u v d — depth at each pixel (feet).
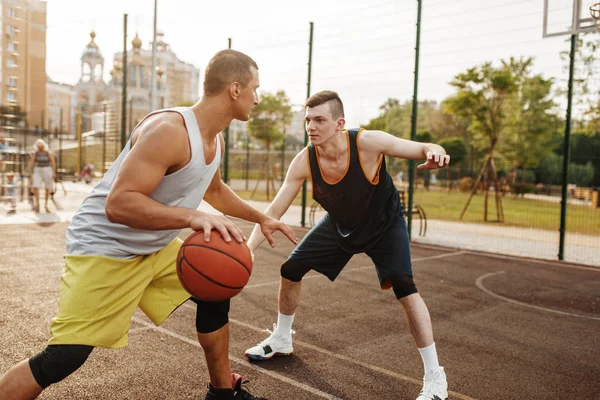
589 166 70.95
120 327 7.48
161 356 11.57
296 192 11.10
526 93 66.80
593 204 70.74
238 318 14.93
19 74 50.47
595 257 30.12
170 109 7.25
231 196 9.21
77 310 7.03
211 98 7.35
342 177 10.19
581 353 13.14
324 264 11.37
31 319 13.60
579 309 17.74
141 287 7.82
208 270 7.25
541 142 70.95
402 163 94.84
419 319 9.69
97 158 128.16
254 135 74.02
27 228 31.48
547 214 62.13
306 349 12.57
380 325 14.80
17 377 6.76
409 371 11.32
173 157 6.88
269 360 11.72
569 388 10.80
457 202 76.28
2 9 47.32
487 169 52.42
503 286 21.12
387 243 10.41
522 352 13.07
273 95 72.33
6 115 49.47
